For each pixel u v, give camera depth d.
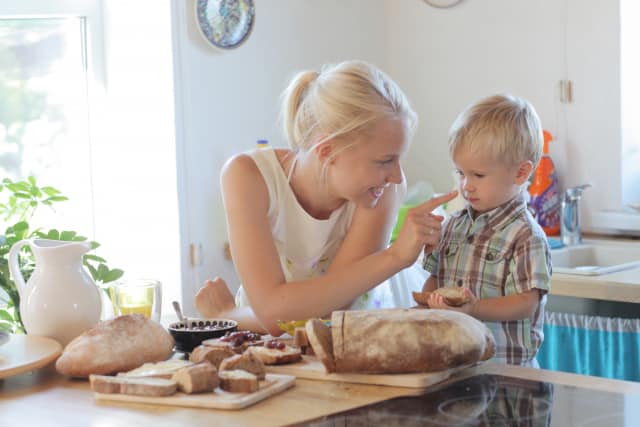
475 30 3.41
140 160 3.02
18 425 1.04
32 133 3.03
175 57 2.91
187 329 1.44
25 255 2.45
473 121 1.73
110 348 1.25
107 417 1.06
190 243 2.98
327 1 3.43
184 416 1.05
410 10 3.60
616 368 2.26
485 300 1.62
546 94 3.22
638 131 3.15
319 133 1.49
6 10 2.92
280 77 3.27
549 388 1.15
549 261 1.69
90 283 1.47
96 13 3.05
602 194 3.12
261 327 1.59
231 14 3.04
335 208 1.67
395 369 1.18
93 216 3.10
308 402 1.11
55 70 3.04
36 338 1.42
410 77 3.63
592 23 3.08
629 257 2.84
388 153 1.45
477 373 1.24
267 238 1.59
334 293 1.51
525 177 1.75
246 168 1.63
